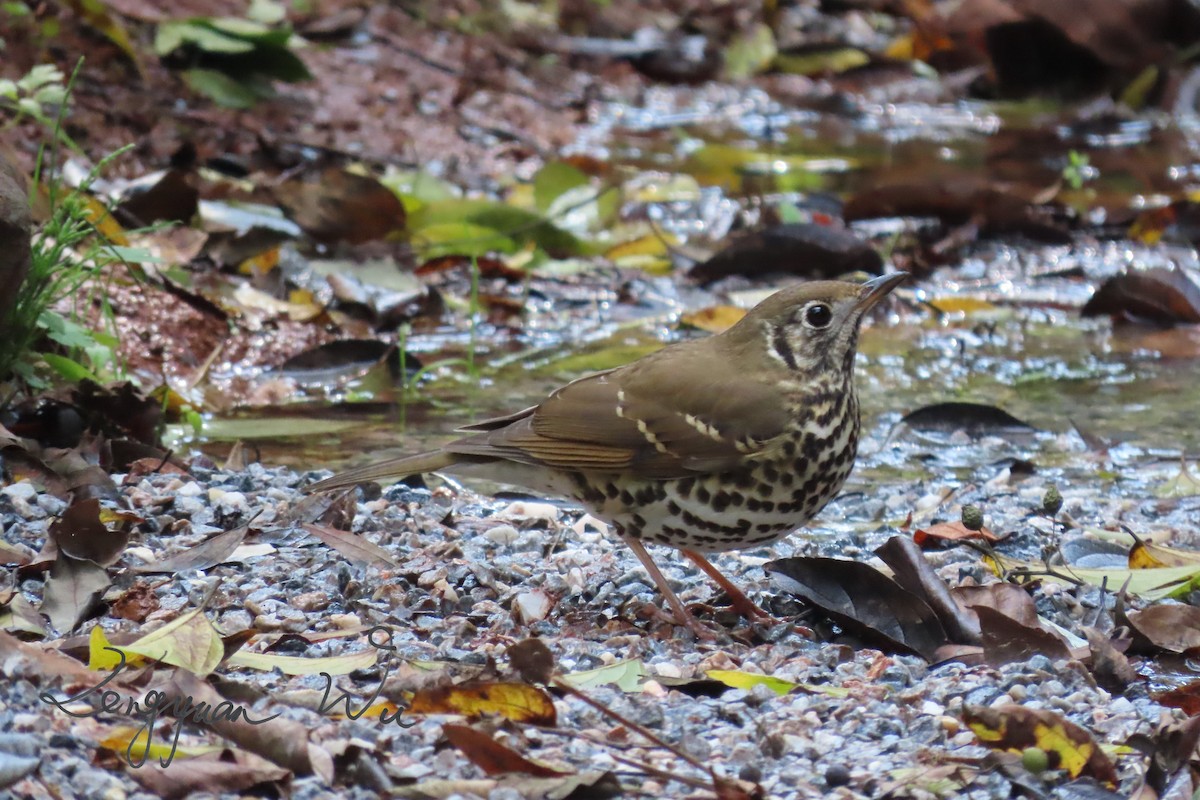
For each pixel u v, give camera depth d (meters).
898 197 18.31
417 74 21.91
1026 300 16.50
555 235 17.22
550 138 21.27
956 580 9.59
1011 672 7.91
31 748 6.25
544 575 9.52
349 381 13.88
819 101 24.28
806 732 7.16
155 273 14.50
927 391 13.98
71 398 11.34
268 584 9.02
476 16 24.08
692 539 9.07
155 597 8.73
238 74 19.45
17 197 10.66
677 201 19.25
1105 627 8.84
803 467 8.84
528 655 7.46
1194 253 17.78
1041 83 24.73
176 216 15.69
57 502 9.91
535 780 6.42
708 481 8.84
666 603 9.29
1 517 9.63
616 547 10.31
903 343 15.31
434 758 6.65
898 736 7.22
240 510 10.24
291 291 15.23
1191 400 13.74
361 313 15.18
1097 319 15.91
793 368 8.87
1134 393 13.94
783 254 16.61
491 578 9.32
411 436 12.48
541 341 15.17
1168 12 23.88
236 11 20.64
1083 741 6.73
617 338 15.25
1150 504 11.29
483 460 9.45
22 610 8.18
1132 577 9.39
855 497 11.51
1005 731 6.81
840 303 8.83
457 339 15.15
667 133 22.42
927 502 11.36
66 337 11.55
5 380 11.34
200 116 18.48
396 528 10.17
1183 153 21.98
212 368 13.73
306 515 10.10
